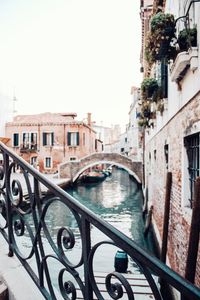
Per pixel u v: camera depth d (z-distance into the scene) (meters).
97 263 8.19
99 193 25.69
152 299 4.62
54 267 7.31
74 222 13.91
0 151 1.72
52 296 1.36
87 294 1.15
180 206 4.77
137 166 28.31
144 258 0.90
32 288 1.48
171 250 5.74
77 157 33.81
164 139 7.11
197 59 3.51
